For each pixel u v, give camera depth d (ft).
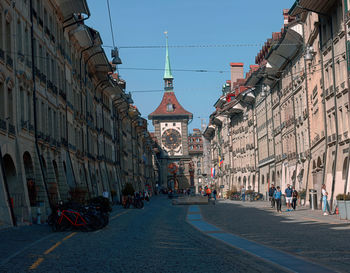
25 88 109.60
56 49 142.20
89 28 173.88
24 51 111.04
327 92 142.31
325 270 37.52
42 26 127.34
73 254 49.42
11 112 100.17
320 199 145.69
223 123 386.93
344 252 48.14
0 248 55.26
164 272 37.86
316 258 44.42
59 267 40.83
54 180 123.75
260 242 59.52
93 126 203.00
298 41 177.06
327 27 140.05
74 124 165.48
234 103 316.81
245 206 183.32
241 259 44.29
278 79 220.64
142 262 43.37
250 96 279.69
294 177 197.06
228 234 72.38
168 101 623.77
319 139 153.69
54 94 136.87
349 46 117.39
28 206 100.73
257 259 44.27
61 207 81.61
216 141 430.20
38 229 84.64
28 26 114.83
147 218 118.73
